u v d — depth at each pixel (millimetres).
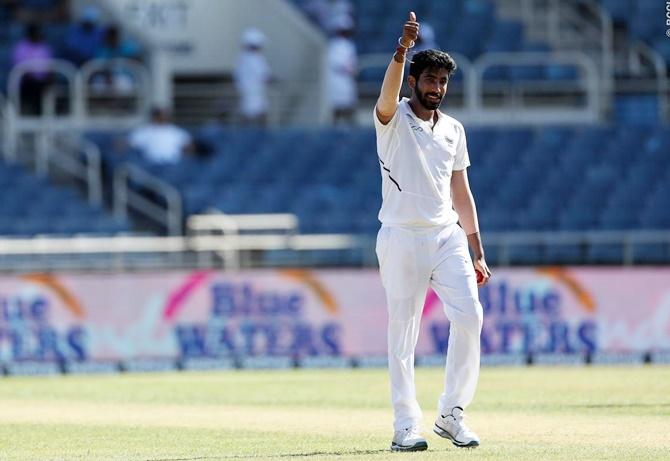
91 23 80688
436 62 25422
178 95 82062
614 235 65250
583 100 82812
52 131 74000
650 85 82312
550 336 58688
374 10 86562
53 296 57719
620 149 76562
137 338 58094
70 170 73000
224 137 75500
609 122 81938
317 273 58594
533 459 23906
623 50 86500
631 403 36000
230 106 82250
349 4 86625
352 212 70750
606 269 59125
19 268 63344
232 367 58000
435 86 25500
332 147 75500
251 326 58344
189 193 70562
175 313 58219
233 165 73875
